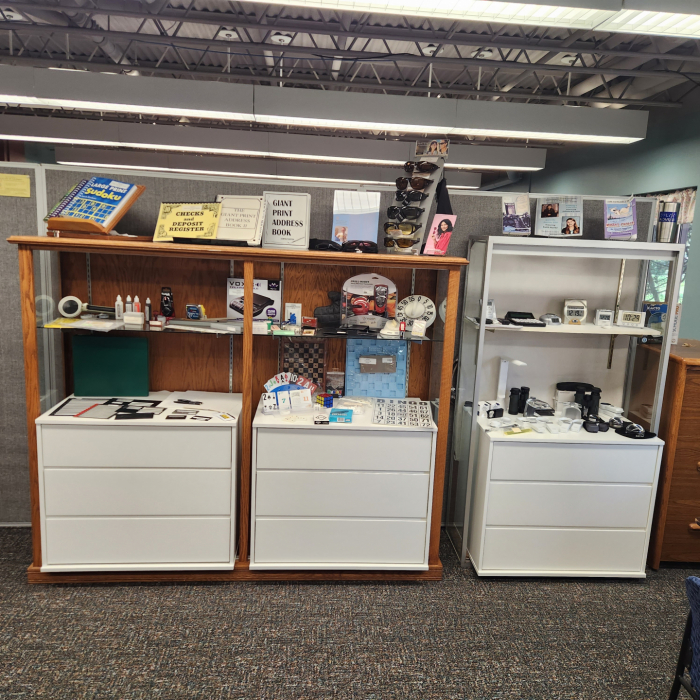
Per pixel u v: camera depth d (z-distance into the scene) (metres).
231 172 8.55
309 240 2.47
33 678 1.84
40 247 2.20
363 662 1.99
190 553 2.41
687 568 2.74
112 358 2.58
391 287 2.66
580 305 2.70
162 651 2.00
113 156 8.41
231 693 1.82
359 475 2.41
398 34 4.56
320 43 5.56
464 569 2.65
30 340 2.24
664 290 2.53
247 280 2.26
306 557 2.46
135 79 4.73
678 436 2.57
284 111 4.93
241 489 2.43
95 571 2.38
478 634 2.17
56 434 2.26
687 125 5.68
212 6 4.59
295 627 2.16
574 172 8.62
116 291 2.65
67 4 4.18
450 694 1.85
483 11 2.58
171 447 2.32
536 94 5.79
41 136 6.55
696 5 2.38
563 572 2.56
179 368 2.74
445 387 2.39
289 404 2.50
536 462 2.46
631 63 5.15
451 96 7.34
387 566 2.48
